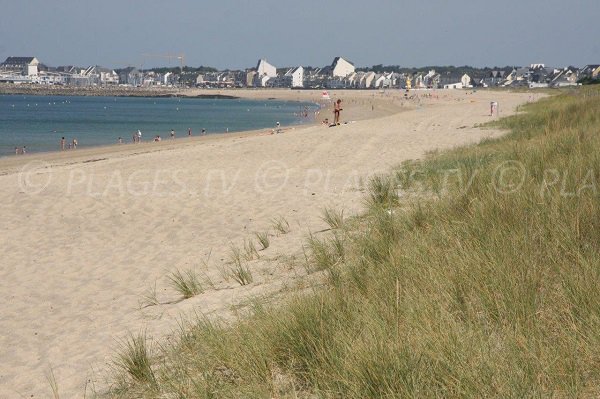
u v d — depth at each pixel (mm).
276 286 13898
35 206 26922
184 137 91625
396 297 9242
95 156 59750
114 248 21141
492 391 6504
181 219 24047
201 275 16938
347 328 8734
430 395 6660
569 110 45531
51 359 12406
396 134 50906
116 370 10711
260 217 23156
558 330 7754
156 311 14430
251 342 9094
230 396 8062
